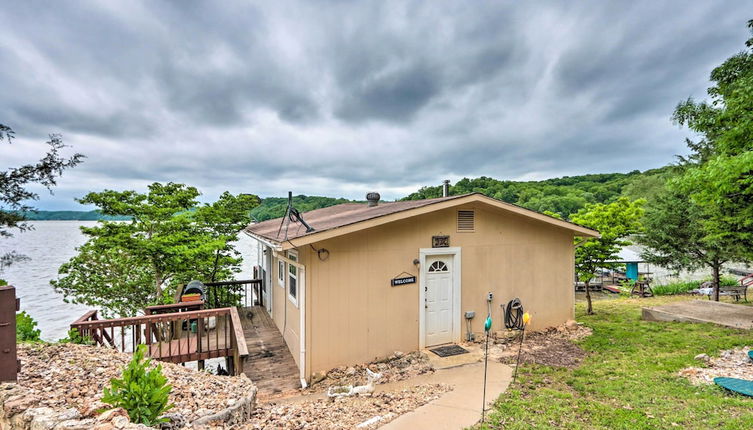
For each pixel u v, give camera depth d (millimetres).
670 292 16609
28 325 6105
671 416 3955
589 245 11469
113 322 5824
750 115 5852
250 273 28047
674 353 6461
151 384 2949
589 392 4855
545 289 8469
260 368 6551
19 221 6668
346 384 5691
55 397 3232
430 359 6531
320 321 6145
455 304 7480
